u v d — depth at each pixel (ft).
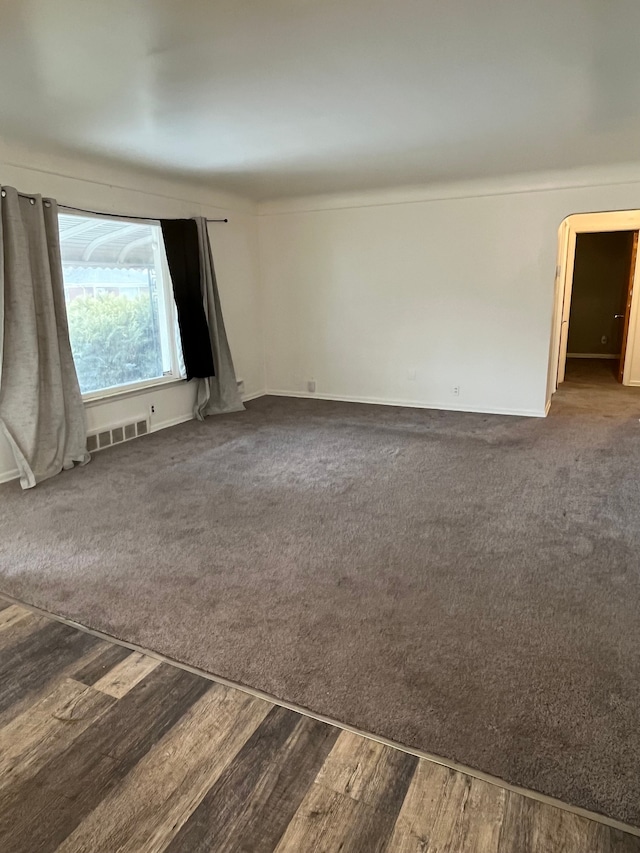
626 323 23.16
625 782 5.05
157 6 6.68
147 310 17.28
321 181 17.54
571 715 5.82
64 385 13.91
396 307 20.08
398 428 17.38
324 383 22.02
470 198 18.12
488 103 10.46
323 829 4.68
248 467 13.89
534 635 7.14
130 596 8.21
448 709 5.94
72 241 14.66
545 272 17.67
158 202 16.78
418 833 4.63
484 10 6.98
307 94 9.80
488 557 9.20
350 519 10.77
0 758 5.43
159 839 4.63
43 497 12.10
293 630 7.33
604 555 9.18
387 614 7.65
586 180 16.47
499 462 13.93
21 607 7.98
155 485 12.75
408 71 8.87
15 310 12.50
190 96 9.79
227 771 5.25
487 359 19.07
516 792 4.98
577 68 8.85
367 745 5.51
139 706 6.07
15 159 12.62
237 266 20.62
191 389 18.93
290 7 6.79
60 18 6.95
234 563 9.14
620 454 14.35
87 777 5.21
